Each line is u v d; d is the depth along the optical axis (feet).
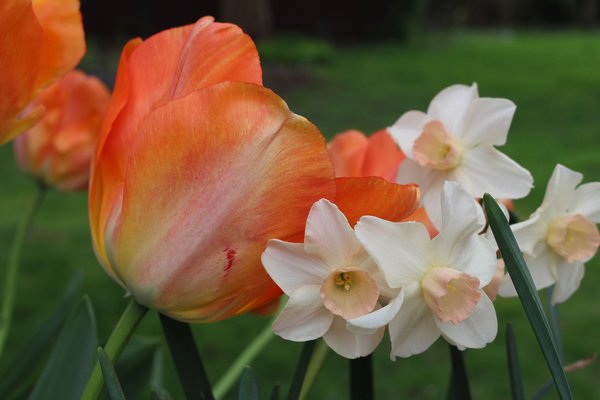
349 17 27.07
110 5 23.32
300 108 15.52
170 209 1.03
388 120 14.64
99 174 1.14
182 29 1.15
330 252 1.01
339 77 19.07
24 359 1.81
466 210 1.03
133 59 1.13
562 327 5.88
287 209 1.02
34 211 2.31
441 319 1.00
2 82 1.17
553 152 11.73
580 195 1.21
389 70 20.66
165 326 1.17
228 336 5.76
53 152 2.39
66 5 1.26
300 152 1.01
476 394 5.02
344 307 0.99
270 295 1.10
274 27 26.23
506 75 20.52
